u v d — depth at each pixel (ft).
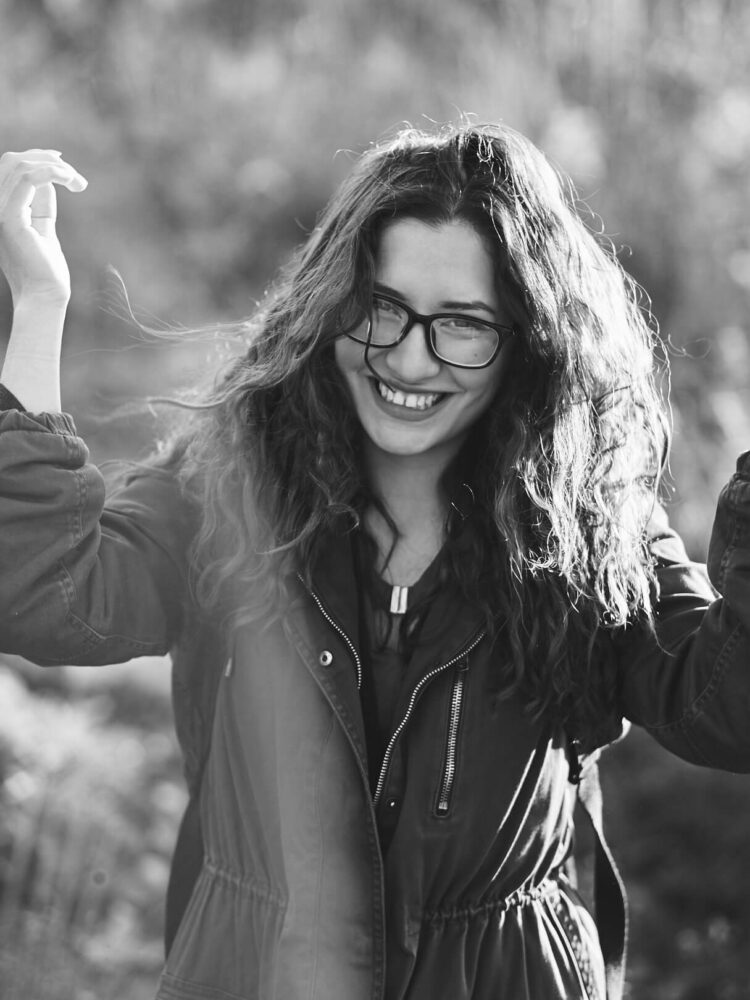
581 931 6.29
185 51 28.07
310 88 26.94
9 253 5.74
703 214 22.76
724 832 14.39
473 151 6.03
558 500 6.06
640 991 12.98
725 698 5.60
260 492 6.10
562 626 5.98
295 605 5.93
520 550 5.99
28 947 13.08
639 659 6.10
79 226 23.79
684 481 19.57
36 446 5.44
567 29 27.02
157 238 24.52
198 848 6.51
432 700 5.88
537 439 6.12
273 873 5.90
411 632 5.98
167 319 23.03
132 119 26.43
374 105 25.91
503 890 5.99
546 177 6.20
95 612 5.67
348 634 5.88
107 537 5.90
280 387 6.26
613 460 6.33
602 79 26.05
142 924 14.07
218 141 25.94
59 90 27.12
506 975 5.92
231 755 6.09
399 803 5.83
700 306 22.07
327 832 5.75
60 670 17.97
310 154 25.50
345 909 5.68
